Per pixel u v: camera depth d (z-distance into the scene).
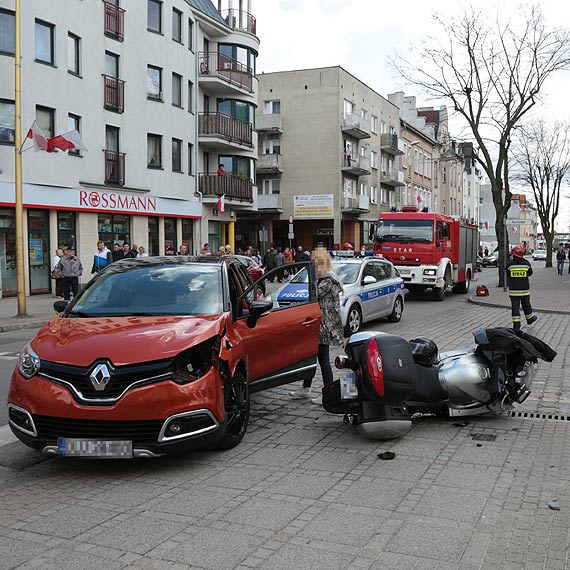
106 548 3.74
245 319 6.49
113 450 4.84
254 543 3.78
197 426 5.04
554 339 12.43
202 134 34.06
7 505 4.50
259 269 23.33
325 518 4.14
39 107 22.98
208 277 6.37
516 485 4.74
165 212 30.38
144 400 4.82
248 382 6.04
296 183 46.41
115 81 26.83
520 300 13.48
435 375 6.26
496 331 6.29
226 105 36.66
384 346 5.66
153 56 29.16
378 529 3.97
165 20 29.89
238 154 36.88
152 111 29.23
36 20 22.75
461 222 24.80
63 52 23.84
